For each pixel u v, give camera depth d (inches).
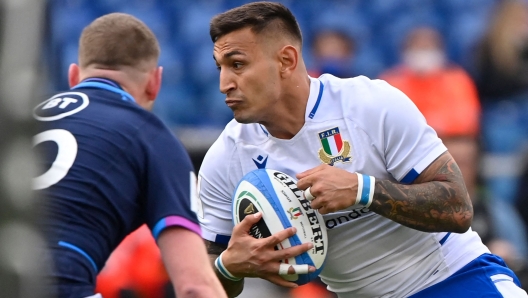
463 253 552.7
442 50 1326.3
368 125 514.6
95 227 407.8
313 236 505.7
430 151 509.4
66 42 1425.9
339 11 1523.1
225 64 499.5
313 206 489.1
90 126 427.8
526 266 848.3
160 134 434.3
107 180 414.6
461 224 501.0
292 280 508.7
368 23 1534.2
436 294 544.4
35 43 211.6
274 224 502.0
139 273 694.5
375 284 548.1
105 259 417.1
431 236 545.0
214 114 1362.0
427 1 1574.8
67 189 407.5
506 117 1344.7
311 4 1530.5
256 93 498.0
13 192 210.7
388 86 526.6
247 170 534.6
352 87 528.1
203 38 1460.4
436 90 1198.3
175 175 424.5
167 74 1402.6
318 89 525.7
